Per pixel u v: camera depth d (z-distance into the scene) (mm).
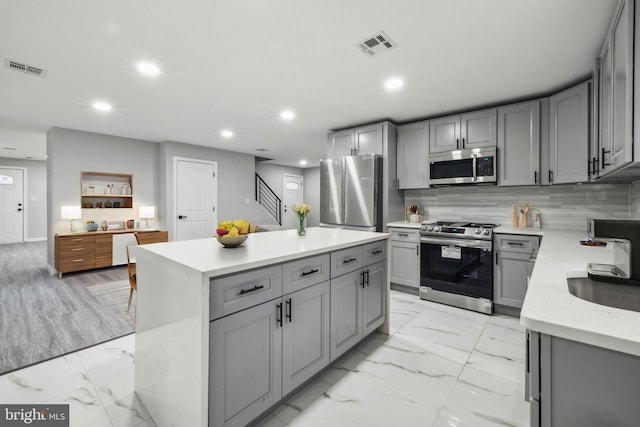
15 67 2492
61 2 1688
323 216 4102
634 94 1185
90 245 4598
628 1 1193
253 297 1416
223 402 1300
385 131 3799
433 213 3975
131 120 4105
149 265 1641
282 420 1561
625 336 647
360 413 1614
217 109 3598
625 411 667
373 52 2234
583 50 2170
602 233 1168
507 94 3002
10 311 3053
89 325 2721
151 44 2141
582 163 2574
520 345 2369
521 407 1653
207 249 1721
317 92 3016
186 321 1296
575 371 720
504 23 1862
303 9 1751
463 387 1838
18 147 6129
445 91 2943
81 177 4738
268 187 8539
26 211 8117
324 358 1862
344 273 2025
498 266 2986
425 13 1777
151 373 1597
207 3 1699
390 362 2121
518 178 3053
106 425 1527
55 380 1895
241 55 2295
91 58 2344
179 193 5645
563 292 979
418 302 3365
